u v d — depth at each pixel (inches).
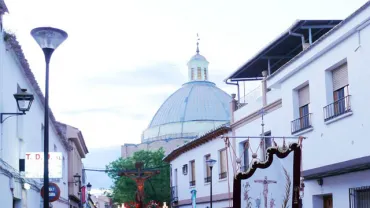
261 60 812.0
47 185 399.5
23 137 598.2
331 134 560.1
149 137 2659.9
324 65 571.8
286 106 666.2
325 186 569.9
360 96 506.3
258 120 799.7
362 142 503.5
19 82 580.7
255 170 369.4
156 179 1663.4
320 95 580.4
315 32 692.7
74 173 1325.0
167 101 2802.7
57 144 960.3
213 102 2664.9
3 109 488.7
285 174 370.9
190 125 2556.6
